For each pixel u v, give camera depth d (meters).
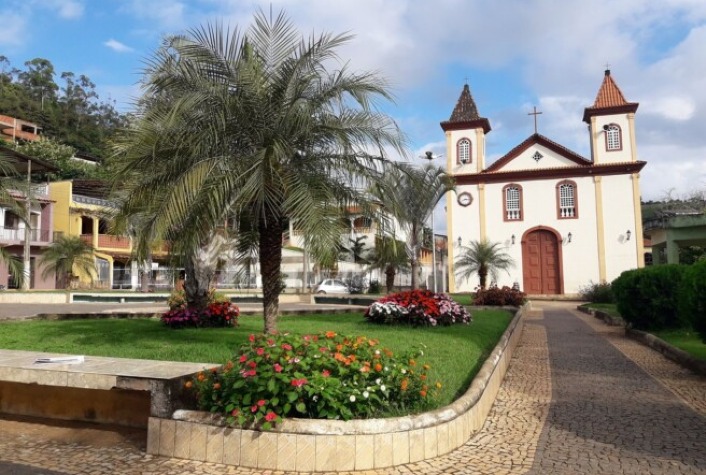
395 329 11.72
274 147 7.68
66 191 37.38
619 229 33.62
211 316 12.32
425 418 4.77
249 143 8.32
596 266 33.78
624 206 33.72
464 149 37.00
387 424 4.55
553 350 11.41
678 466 4.50
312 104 8.21
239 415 4.50
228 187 7.56
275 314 8.70
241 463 4.53
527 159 35.78
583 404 6.65
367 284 39.44
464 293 34.59
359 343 5.30
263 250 8.69
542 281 34.69
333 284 39.06
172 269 12.84
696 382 7.82
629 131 33.97
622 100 34.41
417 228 22.30
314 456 4.40
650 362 9.66
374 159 8.77
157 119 8.38
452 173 36.72
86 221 39.31
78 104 79.19
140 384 4.98
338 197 8.33
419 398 5.18
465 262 33.59
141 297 27.31
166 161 8.13
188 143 7.86
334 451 4.40
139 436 5.43
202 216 7.72
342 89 8.36
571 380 8.16
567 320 19.03
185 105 7.52
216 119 7.92
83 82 84.88
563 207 34.81
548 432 5.52
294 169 8.12
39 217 36.03
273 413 4.47
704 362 8.31
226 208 8.23
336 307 21.55
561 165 35.03
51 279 35.28
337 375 4.78
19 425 5.84
